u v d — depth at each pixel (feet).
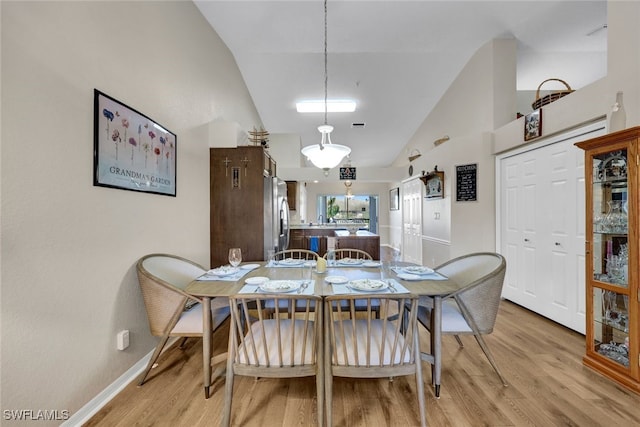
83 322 5.03
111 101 5.66
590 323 6.46
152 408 5.26
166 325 5.95
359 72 14.20
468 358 7.00
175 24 8.14
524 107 15.15
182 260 7.53
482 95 12.20
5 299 3.86
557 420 4.92
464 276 7.22
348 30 10.87
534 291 9.89
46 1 4.39
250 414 5.09
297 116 18.57
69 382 4.75
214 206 10.71
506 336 8.18
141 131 6.60
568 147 8.58
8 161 3.89
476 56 12.60
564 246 8.75
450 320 6.04
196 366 6.72
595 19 10.20
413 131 20.84
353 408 5.24
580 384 5.90
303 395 5.63
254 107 16.94
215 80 10.94
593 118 7.42
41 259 4.31
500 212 11.48
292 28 10.69
